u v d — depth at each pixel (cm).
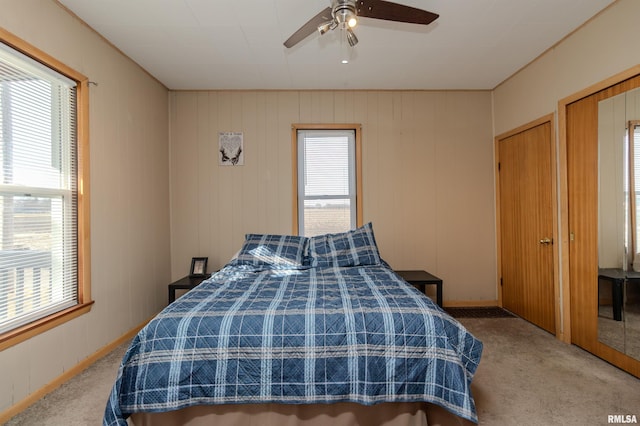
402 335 144
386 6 167
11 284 175
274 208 357
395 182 360
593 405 175
